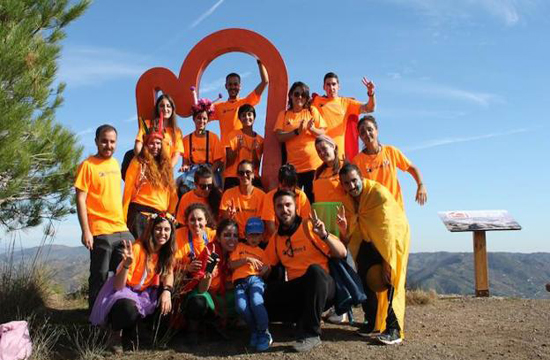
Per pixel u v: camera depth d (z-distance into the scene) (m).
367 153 5.97
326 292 4.61
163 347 4.71
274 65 7.12
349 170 4.89
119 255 5.08
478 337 5.07
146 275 4.75
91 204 5.16
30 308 6.18
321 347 4.62
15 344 4.32
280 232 5.03
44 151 9.15
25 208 9.65
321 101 7.05
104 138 5.22
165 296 4.69
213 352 4.59
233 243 5.10
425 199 5.99
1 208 9.38
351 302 4.72
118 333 4.68
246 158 6.81
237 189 5.78
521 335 5.12
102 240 5.11
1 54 8.27
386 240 4.81
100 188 5.17
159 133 5.84
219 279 5.05
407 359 4.32
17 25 8.95
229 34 7.33
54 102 9.81
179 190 6.50
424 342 4.85
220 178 6.83
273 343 4.81
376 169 5.87
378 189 4.94
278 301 4.83
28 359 4.39
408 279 8.06
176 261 5.00
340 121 6.93
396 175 5.93
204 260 4.86
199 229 5.10
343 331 5.23
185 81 7.44
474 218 7.97
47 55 9.12
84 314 6.42
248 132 6.95
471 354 4.47
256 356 4.43
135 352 4.58
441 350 4.58
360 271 5.05
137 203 5.67
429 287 7.86
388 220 4.85
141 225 5.60
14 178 8.29
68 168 9.52
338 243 4.72
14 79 8.74
